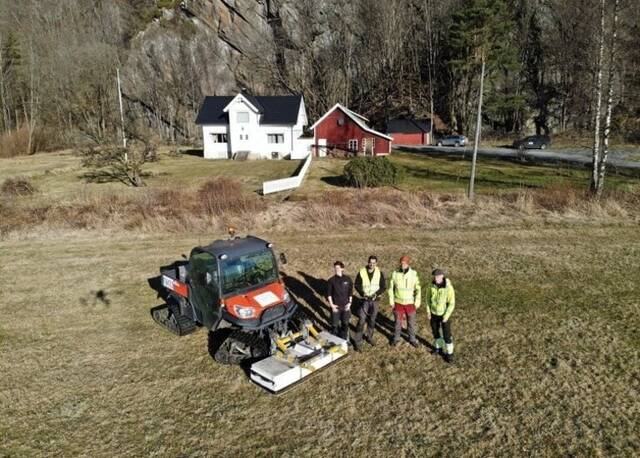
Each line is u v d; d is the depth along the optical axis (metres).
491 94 60.38
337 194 24.67
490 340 10.55
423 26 70.12
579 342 10.32
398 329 10.24
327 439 7.63
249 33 75.50
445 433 7.66
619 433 7.48
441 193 25.61
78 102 46.06
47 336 11.59
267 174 35.72
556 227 19.20
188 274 10.66
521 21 62.03
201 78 75.19
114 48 63.72
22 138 57.69
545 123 60.22
